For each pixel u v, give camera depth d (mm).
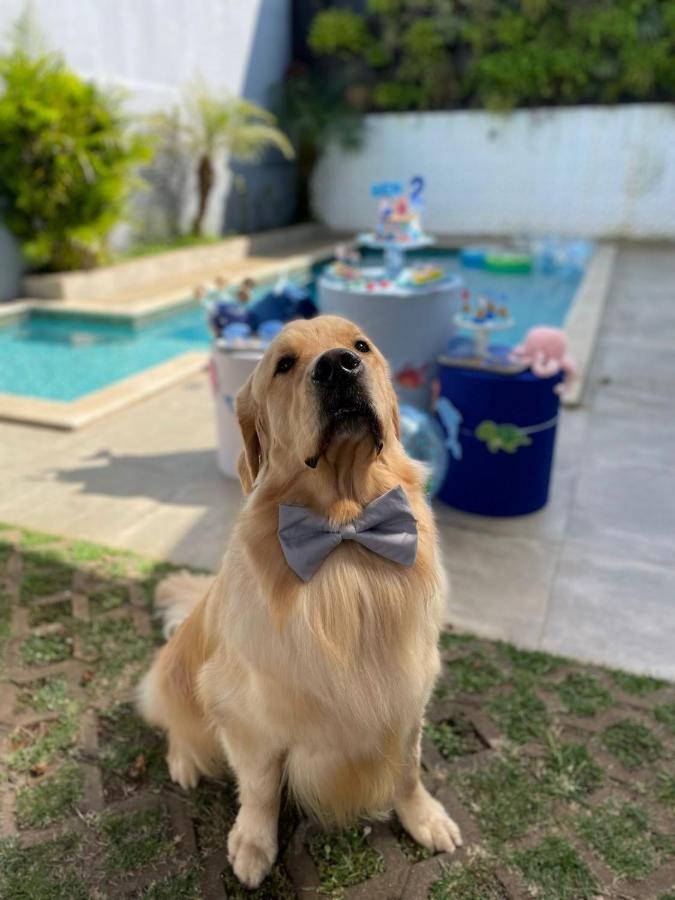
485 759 2385
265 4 16875
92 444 5215
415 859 2066
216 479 4598
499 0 16859
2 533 3842
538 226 18109
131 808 2242
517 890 1962
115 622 3086
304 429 1727
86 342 9289
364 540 1757
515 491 4004
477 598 3291
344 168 18984
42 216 10078
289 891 1989
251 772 2012
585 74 16547
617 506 4203
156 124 13164
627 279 11805
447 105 18031
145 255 12266
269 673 1761
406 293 4242
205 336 9617
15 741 2484
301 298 4617
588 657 2873
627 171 17000
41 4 10516
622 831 2115
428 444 3885
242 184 16234
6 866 2043
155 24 13023
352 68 18438
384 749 1919
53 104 9625
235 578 1862
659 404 5898
